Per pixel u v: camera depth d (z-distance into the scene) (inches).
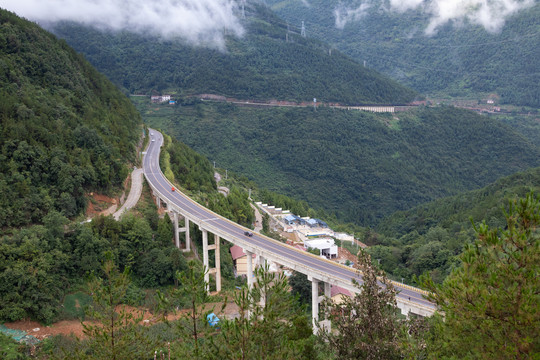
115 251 3516.2
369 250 5027.1
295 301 1387.8
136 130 6205.7
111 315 1316.4
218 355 1253.7
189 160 6510.8
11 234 3132.4
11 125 3624.5
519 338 888.3
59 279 3115.2
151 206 4574.3
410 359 1165.1
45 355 2476.6
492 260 1000.9
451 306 984.9
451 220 5644.7
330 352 1555.1
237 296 1353.3
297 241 5492.1
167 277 3622.0
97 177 4133.9
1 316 2716.5
